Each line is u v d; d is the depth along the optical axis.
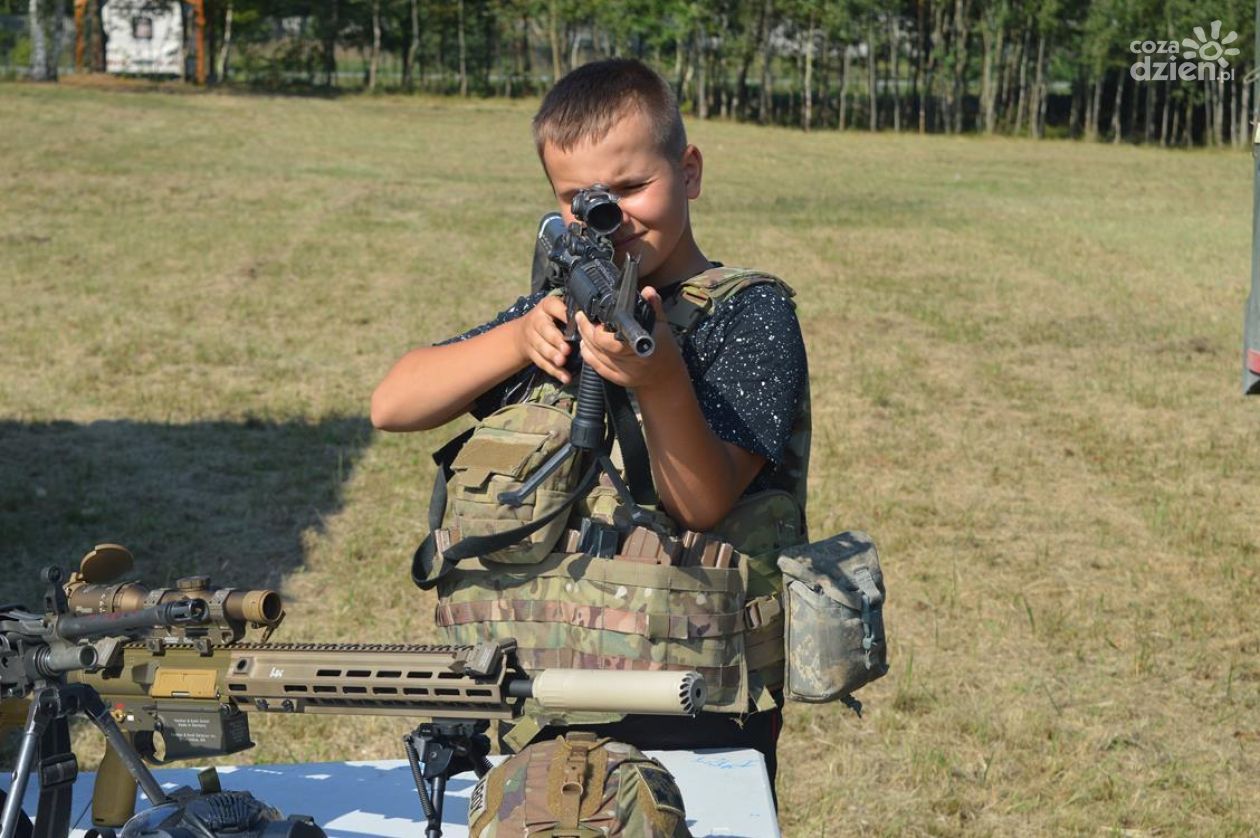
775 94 73.31
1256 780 5.25
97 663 1.99
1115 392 11.84
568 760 1.81
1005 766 5.29
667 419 1.89
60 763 2.03
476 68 68.50
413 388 2.23
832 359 12.90
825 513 8.40
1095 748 5.46
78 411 10.55
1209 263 19.72
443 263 17.83
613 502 2.08
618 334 1.77
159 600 2.00
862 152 45.19
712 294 2.13
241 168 27.61
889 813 4.92
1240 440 10.35
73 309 14.27
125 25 59.56
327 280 16.36
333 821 2.63
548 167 2.12
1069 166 41.81
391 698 1.90
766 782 2.36
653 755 2.49
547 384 2.17
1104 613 6.89
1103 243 21.69
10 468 9.05
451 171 29.84
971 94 73.06
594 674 1.71
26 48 58.22
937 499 8.80
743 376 2.09
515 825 1.76
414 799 2.74
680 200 2.09
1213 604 7.03
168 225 20.12
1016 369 12.69
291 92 60.53
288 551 7.67
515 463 2.04
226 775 2.89
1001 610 6.93
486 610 2.12
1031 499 8.87
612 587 2.04
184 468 9.17
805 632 2.13
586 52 71.38
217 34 64.25
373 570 7.37
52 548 7.62
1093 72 63.66
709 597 2.06
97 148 29.66
